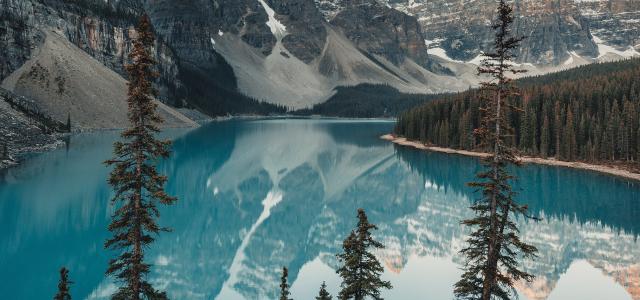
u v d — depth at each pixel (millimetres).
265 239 59281
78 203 62719
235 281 45625
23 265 43875
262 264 50625
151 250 52219
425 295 41844
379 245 25047
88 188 70312
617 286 43406
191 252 52344
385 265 49688
